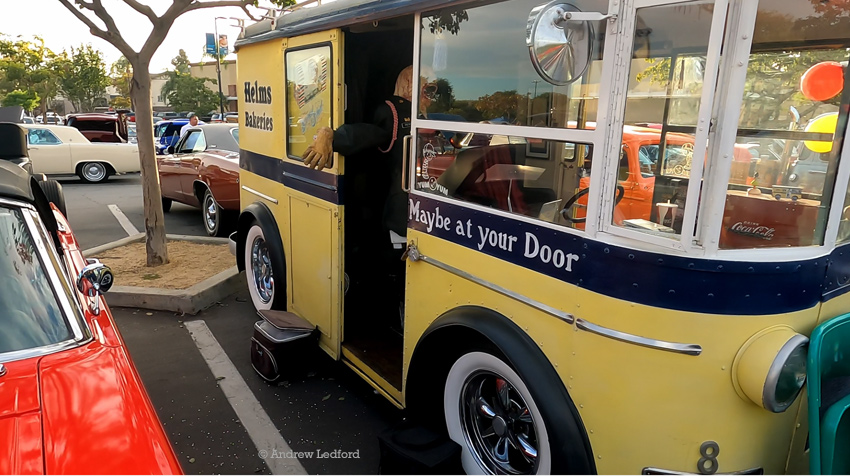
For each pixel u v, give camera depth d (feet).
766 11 6.36
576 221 6.93
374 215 13.42
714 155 5.78
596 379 6.82
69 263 9.67
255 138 15.85
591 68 6.60
